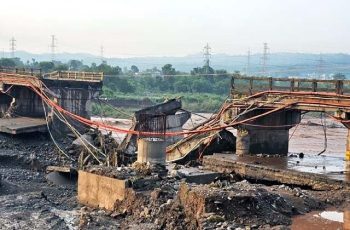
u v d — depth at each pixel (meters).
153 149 50.50
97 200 47.19
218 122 62.75
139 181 44.84
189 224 36.19
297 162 55.75
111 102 170.62
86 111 81.56
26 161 67.00
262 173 51.72
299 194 43.31
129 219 41.34
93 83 81.62
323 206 41.84
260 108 58.38
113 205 44.88
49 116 77.25
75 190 56.78
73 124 79.19
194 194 37.25
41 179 61.53
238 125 59.97
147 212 40.47
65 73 86.62
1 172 61.78
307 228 35.44
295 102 54.56
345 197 43.66
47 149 72.19
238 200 36.50
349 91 53.19
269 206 37.94
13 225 43.03
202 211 35.78
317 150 86.69
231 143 64.94
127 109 165.88
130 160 62.38
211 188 38.81
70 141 75.69
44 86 77.25
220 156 58.84
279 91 56.56
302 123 136.12
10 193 54.50
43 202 50.34
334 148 90.69
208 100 186.75
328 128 129.75
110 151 64.38
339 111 51.16
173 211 37.91
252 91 60.47
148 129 63.31
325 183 46.72
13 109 85.12
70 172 61.19
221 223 34.31
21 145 72.38
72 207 48.78
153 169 48.06
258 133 60.44
